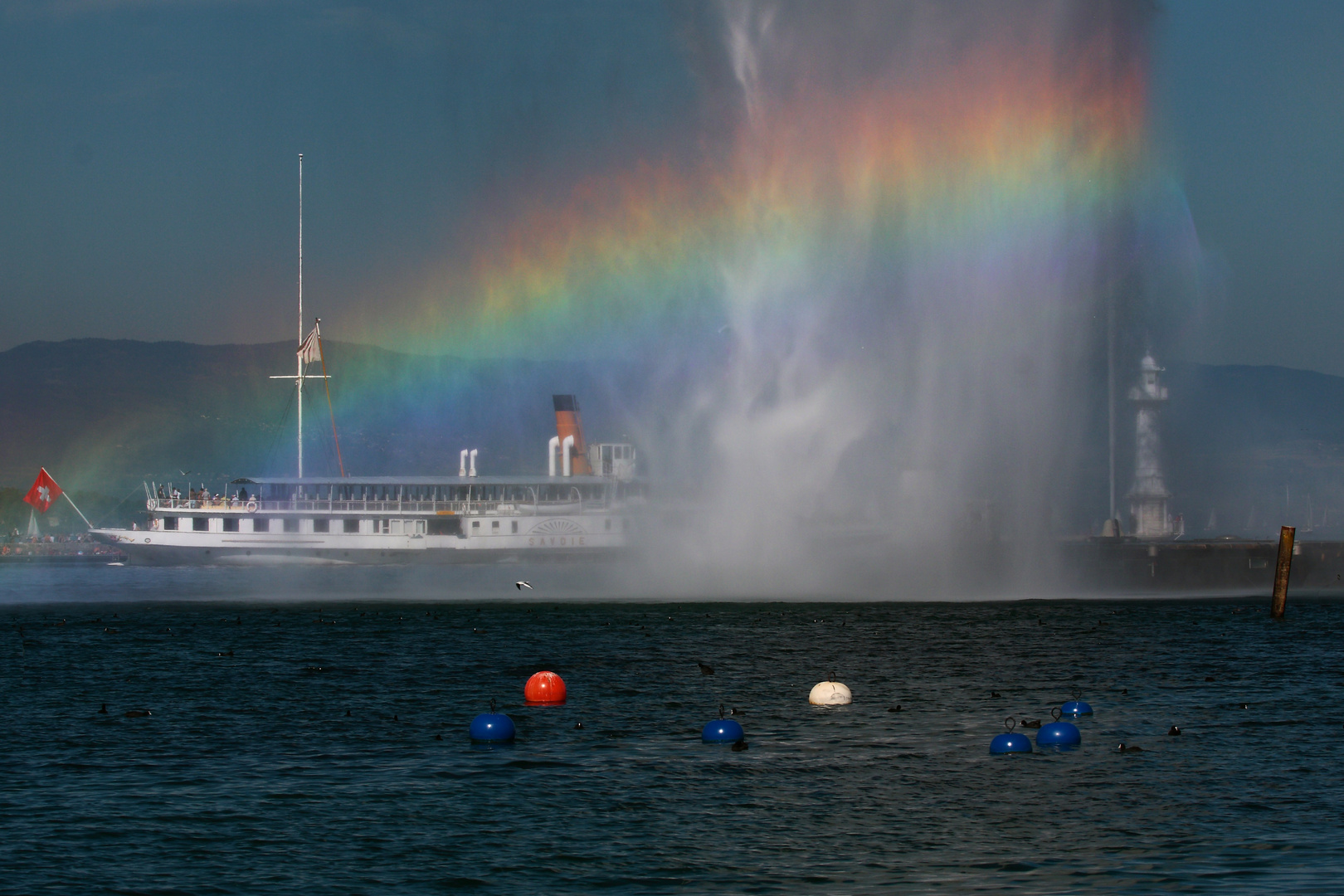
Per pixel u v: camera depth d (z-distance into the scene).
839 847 98.00
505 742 135.88
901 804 109.56
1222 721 145.00
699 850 97.38
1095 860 93.56
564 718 151.00
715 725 135.75
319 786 116.56
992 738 135.38
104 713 154.25
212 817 106.31
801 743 135.38
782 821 104.94
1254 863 91.88
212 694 168.62
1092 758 125.94
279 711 155.50
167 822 104.81
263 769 123.25
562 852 97.12
